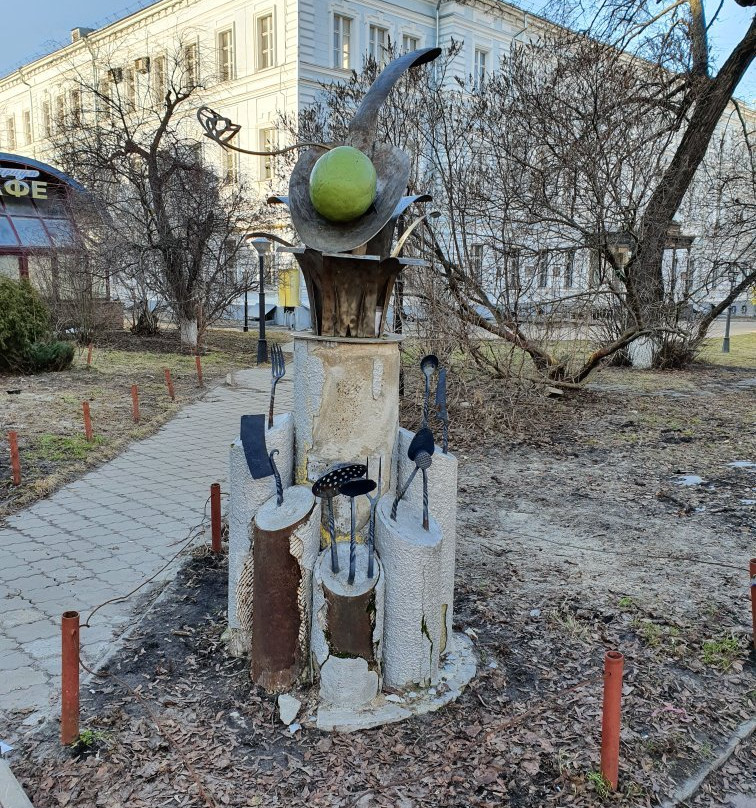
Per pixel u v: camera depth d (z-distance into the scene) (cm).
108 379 1404
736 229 1661
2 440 883
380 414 368
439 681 370
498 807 292
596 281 1219
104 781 307
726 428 1014
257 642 363
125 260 1933
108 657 404
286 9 2427
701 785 309
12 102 3894
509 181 1173
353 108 1212
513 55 1149
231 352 1953
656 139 1195
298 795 298
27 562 543
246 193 2370
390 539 345
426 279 1033
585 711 356
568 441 943
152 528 621
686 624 446
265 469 342
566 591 494
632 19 1248
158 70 2528
